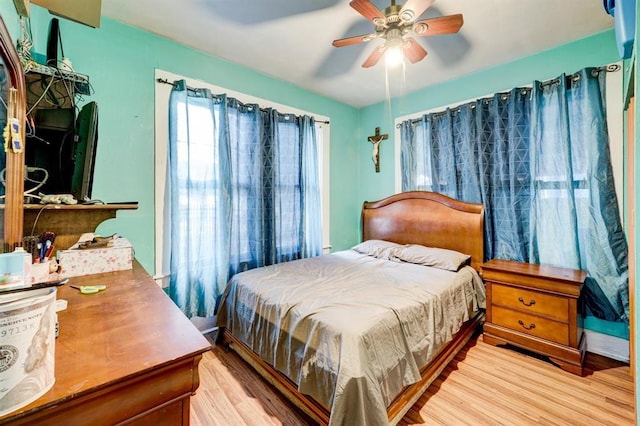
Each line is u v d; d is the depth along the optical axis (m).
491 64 2.73
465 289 2.32
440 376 1.93
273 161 2.92
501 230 2.66
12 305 0.48
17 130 1.03
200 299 2.42
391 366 1.43
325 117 3.58
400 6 1.63
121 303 0.99
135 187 2.18
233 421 1.55
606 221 2.13
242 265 2.75
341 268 2.50
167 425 0.66
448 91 3.11
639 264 0.64
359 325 1.41
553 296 2.05
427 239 3.08
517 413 1.58
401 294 1.85
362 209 3.82
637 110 0.65
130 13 1.99
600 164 2.15
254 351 1.89
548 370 1.99
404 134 3.43
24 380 0.49
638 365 0.66
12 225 1.02
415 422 1.52
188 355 0.67
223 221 2.51
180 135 2.32
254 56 2.58
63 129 1.46
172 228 2.27
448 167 3.01
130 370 0.60
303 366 1.48
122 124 2.11
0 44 0.87
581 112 2.25
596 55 2.24
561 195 2.34
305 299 1.75
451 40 2.32
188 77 2.43
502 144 2.63
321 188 3.58
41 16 1.76
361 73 2.93
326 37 2.29
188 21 2.08
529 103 2.52
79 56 1.93
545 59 2.48
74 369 0.59
